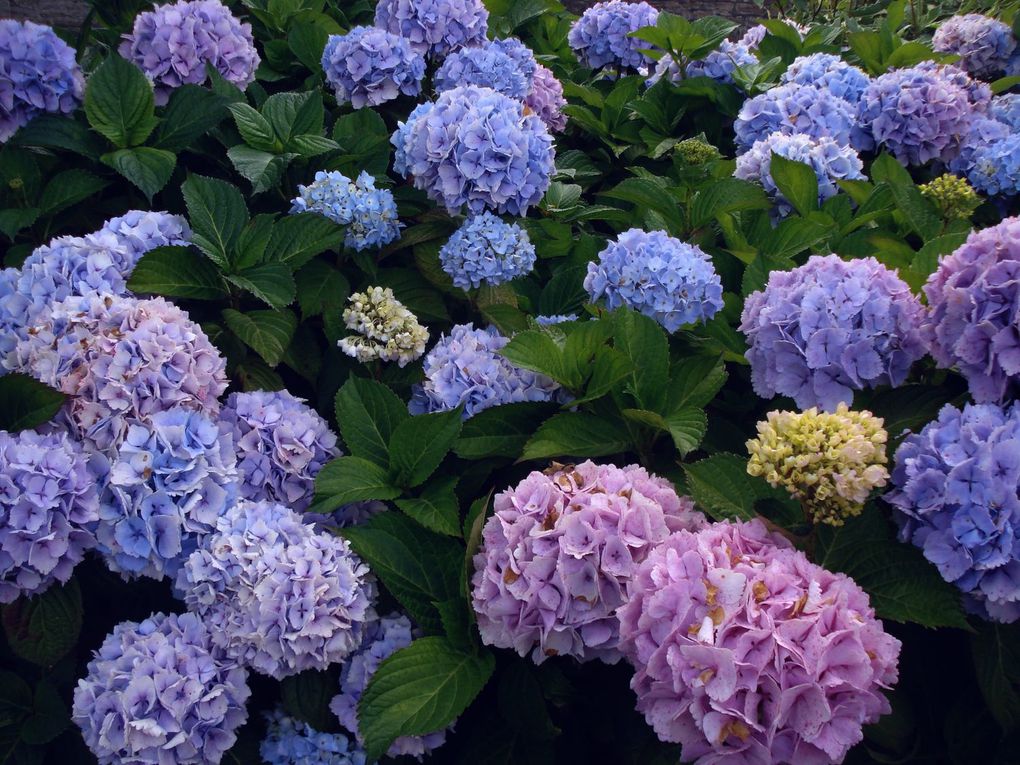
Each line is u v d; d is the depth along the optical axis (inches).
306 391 38.4
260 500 29.5
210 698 26.0
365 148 41.9
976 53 65.7
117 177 40.4
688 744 21.6
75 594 28.4
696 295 33.0
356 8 57.8
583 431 29.7
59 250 32.0
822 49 62.7
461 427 30.3
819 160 43.4
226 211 34.7
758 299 29.8
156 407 28.7
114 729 25.3
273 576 26.3
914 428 27.7
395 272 38.9
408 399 35.6
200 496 27.9
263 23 52.5
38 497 25.6
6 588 26.4
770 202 42.7
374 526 28.6
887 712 21.7
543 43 67.8
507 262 36.4
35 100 38.5
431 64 50.4
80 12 84.8
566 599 24.3
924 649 28.2
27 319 30.9
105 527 27.4
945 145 50.2
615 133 54.6
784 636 20.6
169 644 26.6
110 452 28.1
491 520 26.5
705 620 21.1
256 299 35.9
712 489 26.3
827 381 27.6
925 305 30.1
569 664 28.5
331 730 28.5
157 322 29.2
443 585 28.1
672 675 21.5
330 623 26.5
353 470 29.6
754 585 21.4
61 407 28.8
